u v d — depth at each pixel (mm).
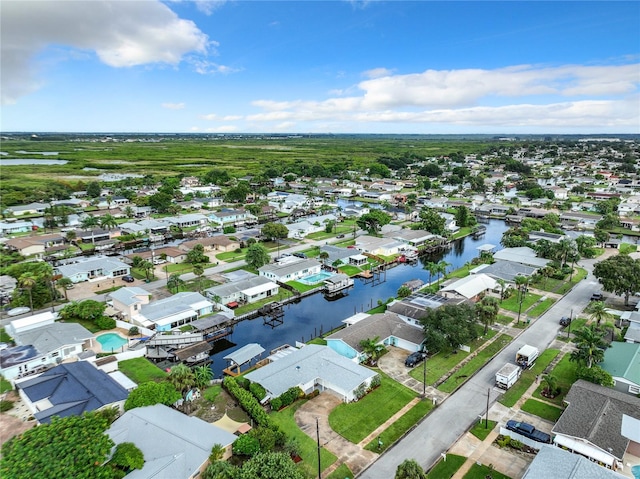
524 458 52875
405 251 149625
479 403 64625
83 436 43906
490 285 109750
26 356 72500
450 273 128750
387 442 55938
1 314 94750
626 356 71875
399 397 66125
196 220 183375
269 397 64188
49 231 168125
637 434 51750
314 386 68812
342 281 116938
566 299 107125
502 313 98438
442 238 168000
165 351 80000
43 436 42906
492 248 151375
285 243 158000
